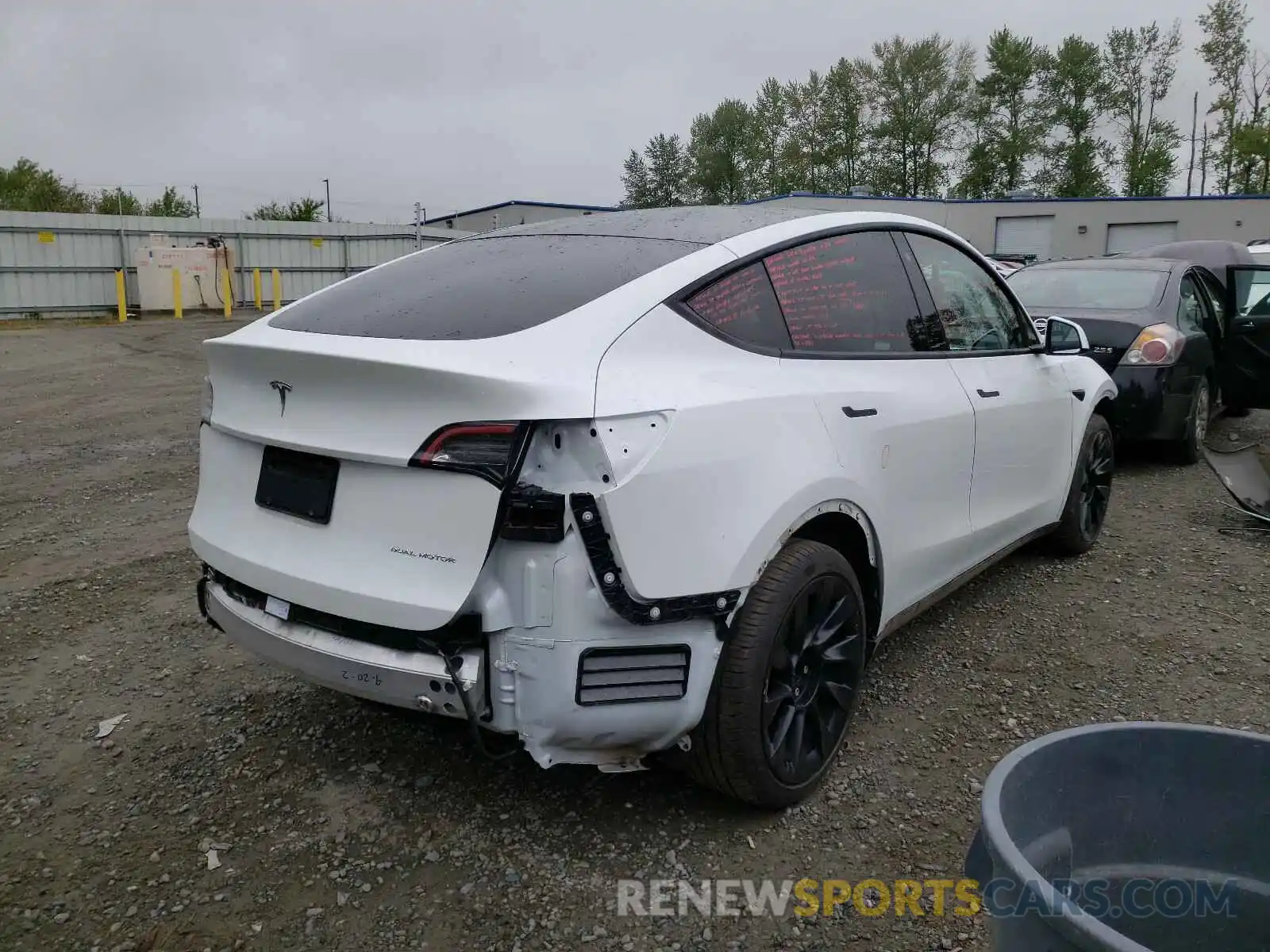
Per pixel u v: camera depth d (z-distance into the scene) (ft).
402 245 107.86
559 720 7.89
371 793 9.99
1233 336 25.14
